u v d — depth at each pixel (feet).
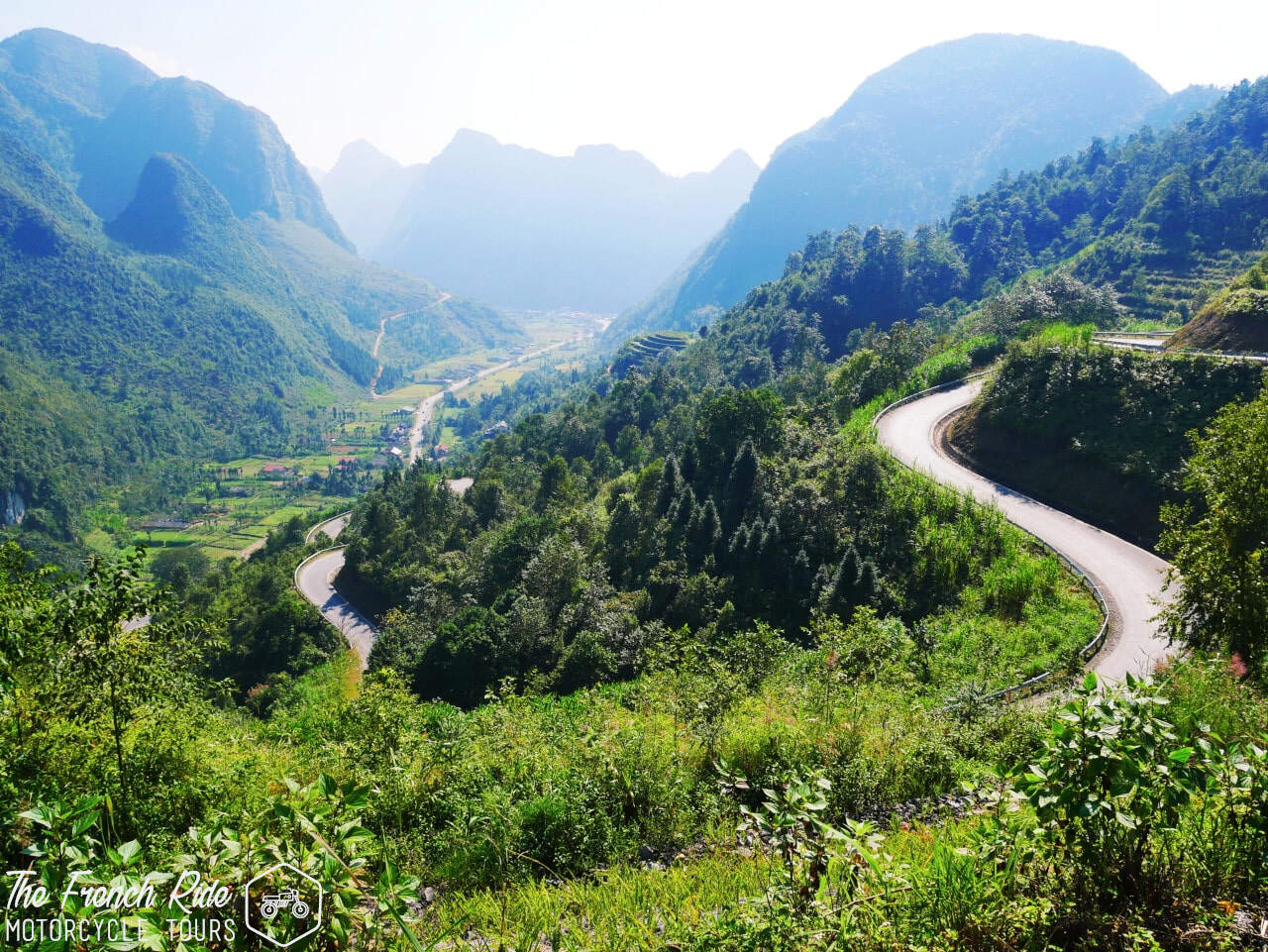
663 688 46.03
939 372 193.47
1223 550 50.29
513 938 19.29
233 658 218.18
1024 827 16.69
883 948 14.40
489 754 37.11
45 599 27.73
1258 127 567.59
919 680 68.08
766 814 20.93
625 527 177.99
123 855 12.71
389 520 280.10
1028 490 128.26
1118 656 76.64
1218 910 15.05
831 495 139.74
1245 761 16.42
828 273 556.10
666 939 17.19
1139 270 391.04
